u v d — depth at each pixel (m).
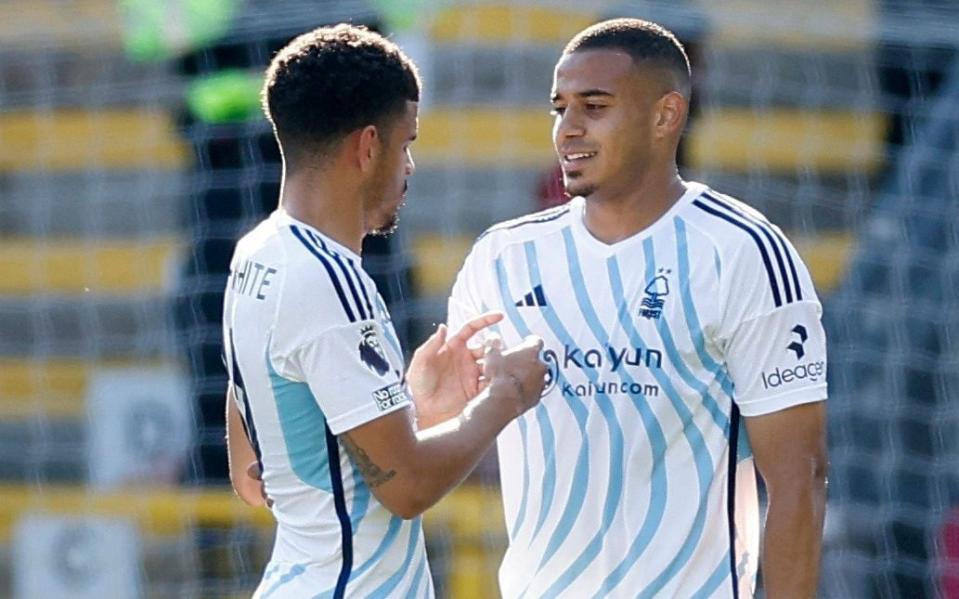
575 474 13.16
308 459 12.04
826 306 24.05
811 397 12.84
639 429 13.01
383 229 12.60
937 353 23.28
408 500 11.89
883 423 23.06
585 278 13.21
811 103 26.14
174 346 25.27
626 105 13.03
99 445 25.31
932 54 25.56
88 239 26.75
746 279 12.83
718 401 13.05
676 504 13.04
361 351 11.77
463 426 12.05
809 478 12.91
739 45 25.98
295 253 11.89
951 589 22.23
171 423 25.09
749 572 13.50
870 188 25.88
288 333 11.77
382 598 12.10
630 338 13.02
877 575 22.53
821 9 24.92
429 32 26.00
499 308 13.48
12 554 25.06
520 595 13.56
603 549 13.12
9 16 26.00
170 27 25.42
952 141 24.50
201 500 24.22
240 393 12.31
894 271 23.81
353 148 12.10
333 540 12.05
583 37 13.32
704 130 26.00
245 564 24.00
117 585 24.45
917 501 22.70
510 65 26.16
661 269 13.03
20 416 26.36
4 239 26.98
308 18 24.52
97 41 26.27
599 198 13.23
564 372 13.18
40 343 26.59
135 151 26.52
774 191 26.14
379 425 11.73
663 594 12.99
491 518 23.16
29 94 26.88
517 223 13.73
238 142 24.95
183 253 25.38
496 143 26.16
